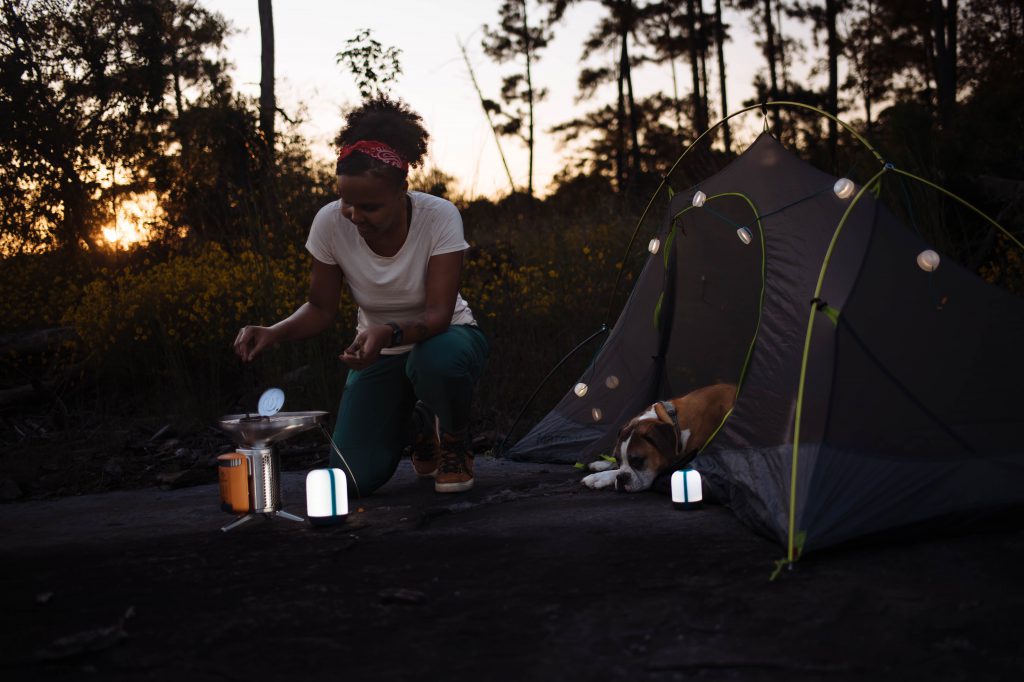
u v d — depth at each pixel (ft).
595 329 23.61
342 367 20.71
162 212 34.40
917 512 9.40
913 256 10.92
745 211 14.14
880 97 99.86
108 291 23.56
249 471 11.10
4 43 34.91
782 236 12.91
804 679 6.04
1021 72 48.85
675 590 8.05
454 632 7.11
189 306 22.43
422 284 12.57
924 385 10.23
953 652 6.41
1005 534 9.63
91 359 22.00
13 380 22.88
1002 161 26.81
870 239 10.94
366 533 10.69
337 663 6.51
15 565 9.76
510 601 7.87
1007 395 10.34
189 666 6.52
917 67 98.37
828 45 84.43
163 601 8.14
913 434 10.02
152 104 38.65
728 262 14.70
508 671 6.29
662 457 13.32
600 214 32.78
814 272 11.75
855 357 10.19
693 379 15.61
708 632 6.94
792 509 9.25
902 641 6.64
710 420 14.05
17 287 27.12
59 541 11.07
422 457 14.56
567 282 25.72
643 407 16.24
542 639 6.90
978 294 10.78
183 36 54.39
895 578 8.21
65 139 34.50
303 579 8.74
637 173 39.70
